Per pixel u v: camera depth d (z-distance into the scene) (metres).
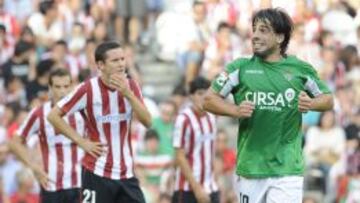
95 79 24.59
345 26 47.34
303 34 44.88
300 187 22.61
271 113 22.44
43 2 46.56
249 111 22.19
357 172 38.78
